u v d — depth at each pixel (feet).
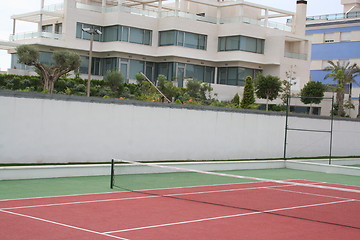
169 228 31.89
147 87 137.90
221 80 178.29
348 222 37.52
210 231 31.63
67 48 156.66
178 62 167.53
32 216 33.47
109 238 28.22
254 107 130.41
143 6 181.78
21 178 52.06
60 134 60.90
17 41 161.17
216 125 79.05
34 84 126.62
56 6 162.20
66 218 33.37
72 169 56.39
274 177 69.05
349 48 209.46
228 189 53.98
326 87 172.76
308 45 187.32
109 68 163.73
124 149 67.41
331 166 79.97
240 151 82.94
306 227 34.78
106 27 164.14
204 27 173.06
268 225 34.78
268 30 182.29
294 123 92.07
